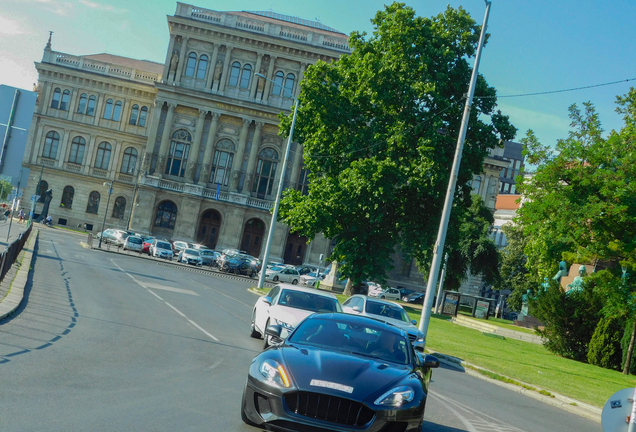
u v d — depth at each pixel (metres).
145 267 45.19
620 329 28.62
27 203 96.25
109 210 97.62
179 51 85.69
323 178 42.81
